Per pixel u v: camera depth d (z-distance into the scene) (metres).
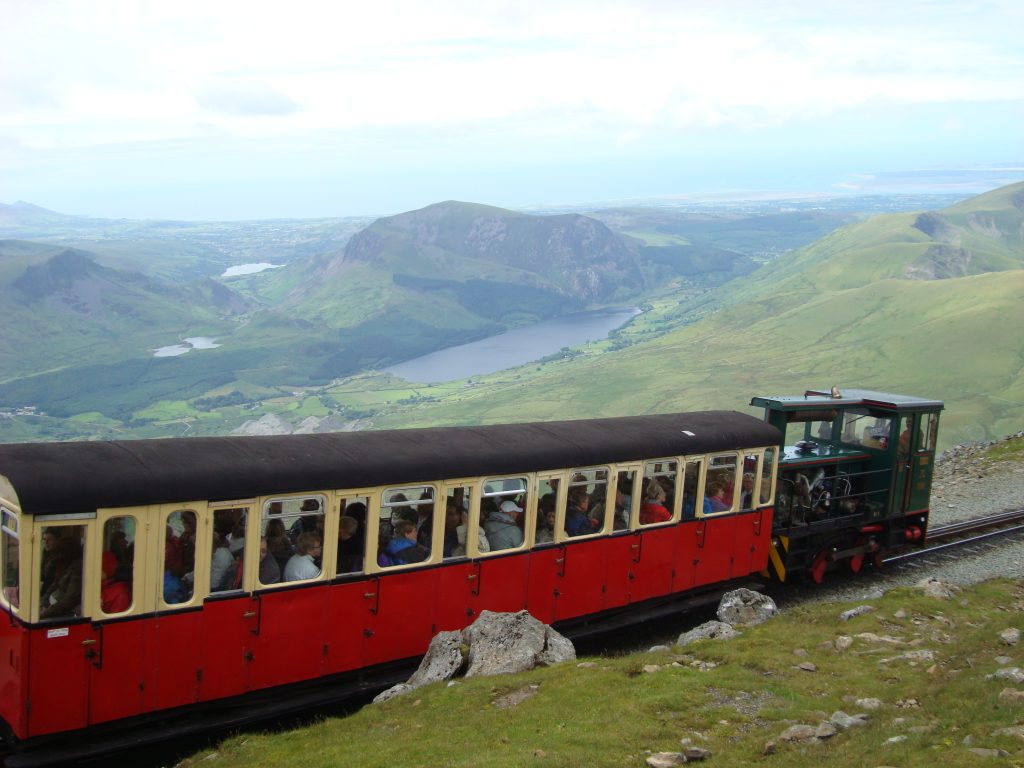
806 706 11.77
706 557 19.16
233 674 12.76
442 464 14.66
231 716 12.79
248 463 12.81
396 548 14.34
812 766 9.30
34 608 11.03
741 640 14.88
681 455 18.27
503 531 15.70
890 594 18.23
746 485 19.83
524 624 14.06
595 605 17.22
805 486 21.55
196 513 12.20
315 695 13.60
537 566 16.16
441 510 14.77
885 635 15.62
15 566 11.25
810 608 18.41
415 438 15.09
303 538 13.39
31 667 11.06
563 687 12.44
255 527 12.74
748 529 19.92
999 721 9.52
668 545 18.34
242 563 12.76
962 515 28.81
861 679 12.89
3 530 11.43
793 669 13.45
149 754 12.66
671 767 9.79
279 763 10.88
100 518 11.41
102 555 11.51
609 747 10.34
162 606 12.03
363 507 13.92
